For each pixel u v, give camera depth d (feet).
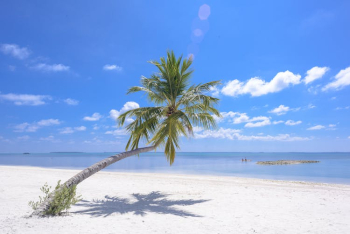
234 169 117.08
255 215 25.55
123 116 38.78
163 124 36.17
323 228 20.88
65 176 62.95
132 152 34.32
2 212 24.13
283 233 19.49
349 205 30.94
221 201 33.53
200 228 20.58
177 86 39.01
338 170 110.93
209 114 39.86
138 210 27.58
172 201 33.47
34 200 31.19
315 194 39.22
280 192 41.14
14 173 67.10
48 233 17.97
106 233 18.52
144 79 40.37
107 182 52.60
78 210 26.78
